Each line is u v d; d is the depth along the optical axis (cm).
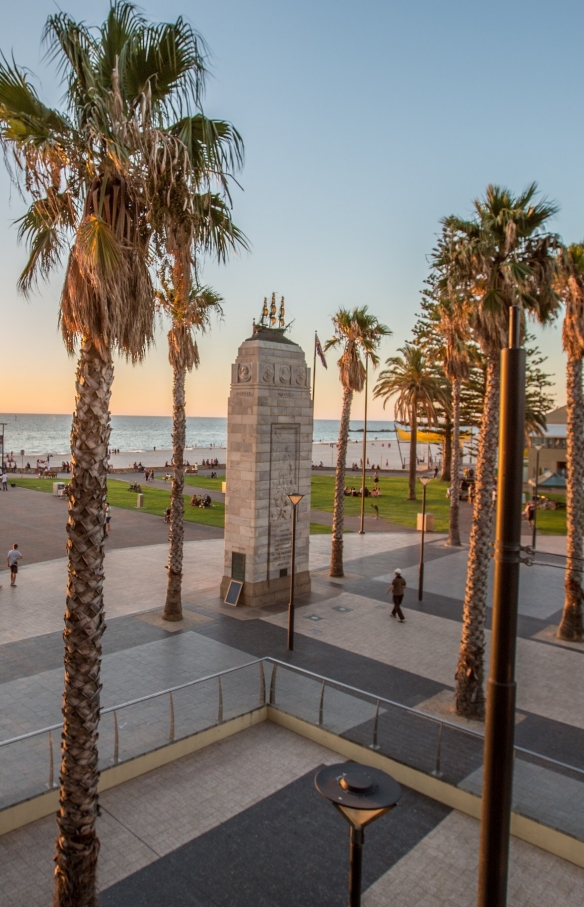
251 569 2128
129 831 970
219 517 4128
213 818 1005
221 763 1168
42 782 1022
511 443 593
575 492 1869
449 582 2539
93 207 760
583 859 911
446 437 6391
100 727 1225
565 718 1365
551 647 1814
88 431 764
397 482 6469
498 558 607
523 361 592
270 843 950
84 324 738
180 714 1288
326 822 1002
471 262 1383
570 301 1838
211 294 2017
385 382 5644
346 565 2827
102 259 707
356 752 1180
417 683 1529
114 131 702
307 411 2281
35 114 740
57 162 745
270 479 2161
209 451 14962
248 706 1331
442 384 5409
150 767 1134
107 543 3228
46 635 1800
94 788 782
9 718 1280
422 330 4962
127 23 740
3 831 950
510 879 884
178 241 786
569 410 1884
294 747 1231
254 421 2100
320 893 851
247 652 1702
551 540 3516
